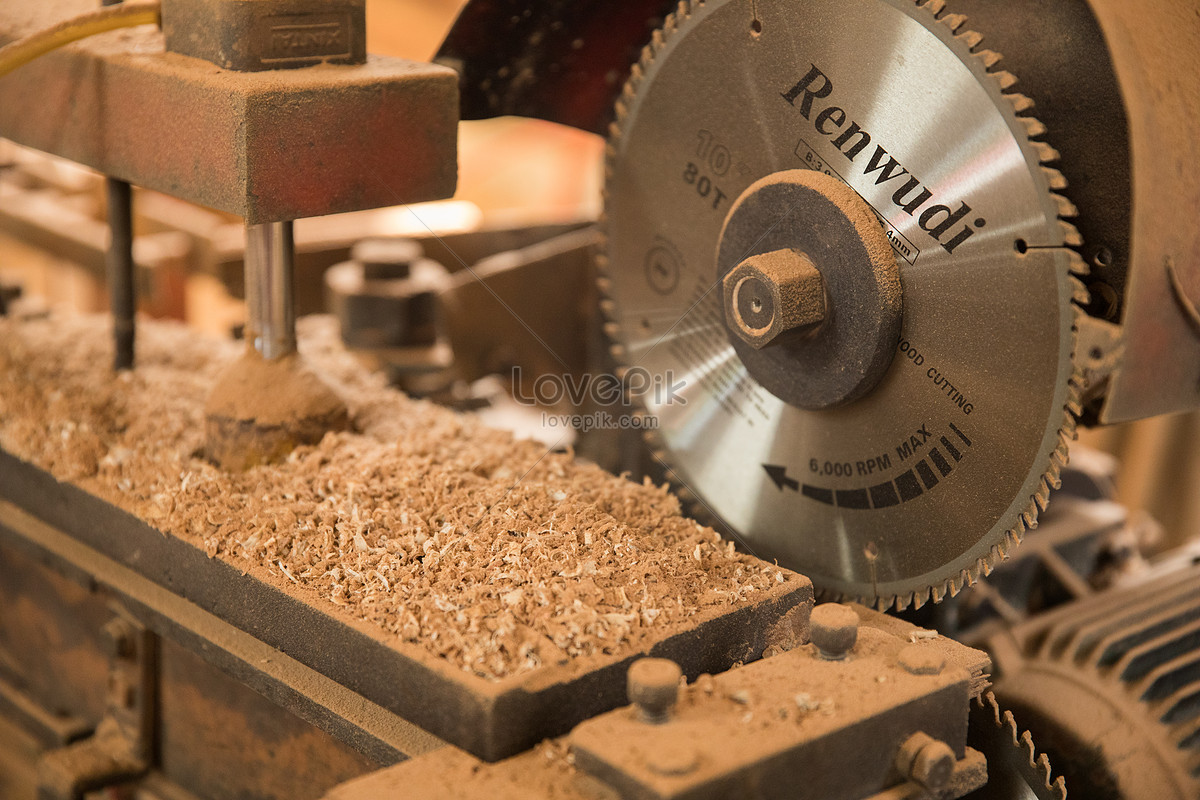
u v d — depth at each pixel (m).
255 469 1.13
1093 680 1.12
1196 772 1.09
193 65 1.08
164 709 1.14
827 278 1.07
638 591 1.03
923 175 1.04
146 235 1.66
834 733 0.97
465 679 0.99
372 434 1.19
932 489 1.07
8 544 1.18
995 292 1.03
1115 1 1.01
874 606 1.11
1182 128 1.01
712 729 0.97
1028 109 1.02
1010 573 1.27
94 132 1.13
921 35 1.04
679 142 1.14
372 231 1.65
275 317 1.15
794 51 1.08
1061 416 1.02
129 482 1.13
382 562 1.06
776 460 1.13
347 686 1.03
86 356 1.27
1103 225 1.04
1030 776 1.05
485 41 1.16
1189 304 1.01
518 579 1.04
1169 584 1.22
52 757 1.14
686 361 1.17
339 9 1.09
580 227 1.68
